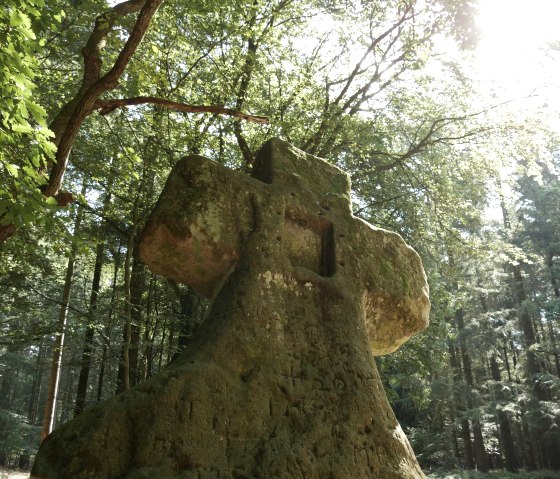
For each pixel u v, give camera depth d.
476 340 26.36
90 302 13.12
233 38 11.38
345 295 4.43
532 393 24.81
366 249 4.87
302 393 3.72
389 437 3.82
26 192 4.62
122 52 5.33
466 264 24.25
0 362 27.19
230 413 3.35
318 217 4.71
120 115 10.66
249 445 3.31
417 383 18.09
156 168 11.38
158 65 8.78
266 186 4.56
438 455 26.61
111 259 15.04
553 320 28.50
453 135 14.78
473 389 25.28
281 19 12.45
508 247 15.69
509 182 14.99
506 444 26.89
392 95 14.65
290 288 4.18
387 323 4.89
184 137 10.84
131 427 3.07
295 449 3.40
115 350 11.94
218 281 4.26
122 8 6.59
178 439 3.09
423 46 13.02
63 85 9.89
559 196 28.55
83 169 12.02
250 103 11.73
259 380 3.59
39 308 13.59
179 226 3.97
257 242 4.20
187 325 13.13
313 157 5.17
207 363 3.47
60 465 2.89
